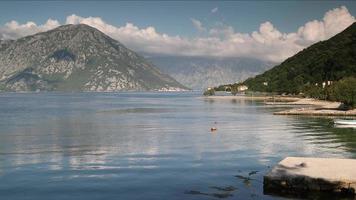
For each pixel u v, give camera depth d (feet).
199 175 155.12
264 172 159.94
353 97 483.92
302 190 127.34
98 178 152.05
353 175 129.18
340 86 515.91
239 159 188.85
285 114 467.11
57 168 171.22
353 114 440.45
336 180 124.57
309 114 455.22
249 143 243.19
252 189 133.90
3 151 219.82
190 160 186.91
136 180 148.05
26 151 220.02
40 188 138.51
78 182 146.20
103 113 548.72
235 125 359.05
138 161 185.78
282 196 125.59
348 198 121.49
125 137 281.13
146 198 125.70
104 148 229.25
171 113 534.37
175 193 130.52
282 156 196.34
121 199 124.98
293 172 133.69
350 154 200.95
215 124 371.56
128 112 564.71
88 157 198.70
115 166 174.40
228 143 244.22
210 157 194.90
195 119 433.48
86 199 125.49
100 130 331.36
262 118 429.38
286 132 297.94
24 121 426.51
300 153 204.74
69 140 266.98
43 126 370.94
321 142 244.01
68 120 435.53
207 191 132.36
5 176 156.25
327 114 447.01
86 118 462.60
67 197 127.75
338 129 313.32
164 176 153.89
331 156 195.72
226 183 142.31
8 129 344.69
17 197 128.26
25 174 159.94
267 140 255.70
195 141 255.29
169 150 218.79
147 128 343.87
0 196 129.29
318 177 126.62
